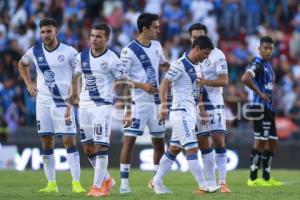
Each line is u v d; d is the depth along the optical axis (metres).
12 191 30.55
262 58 34.62
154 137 31.02
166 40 60.16
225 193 28.80
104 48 28.62
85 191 30.00
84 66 28.61
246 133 46.97
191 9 63.69
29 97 51.78
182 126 28.02
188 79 28.06
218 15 64.06
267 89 34.56
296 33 64.25
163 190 28.95
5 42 59.50
